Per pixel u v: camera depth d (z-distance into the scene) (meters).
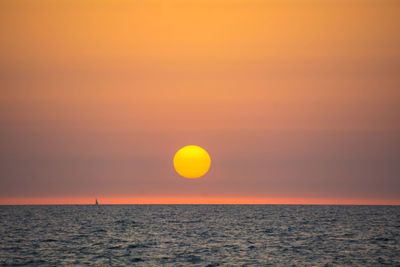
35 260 117.06
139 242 155.25
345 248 140.25
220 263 112.94
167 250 135.00
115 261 115.94
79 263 113.19
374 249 138.38
